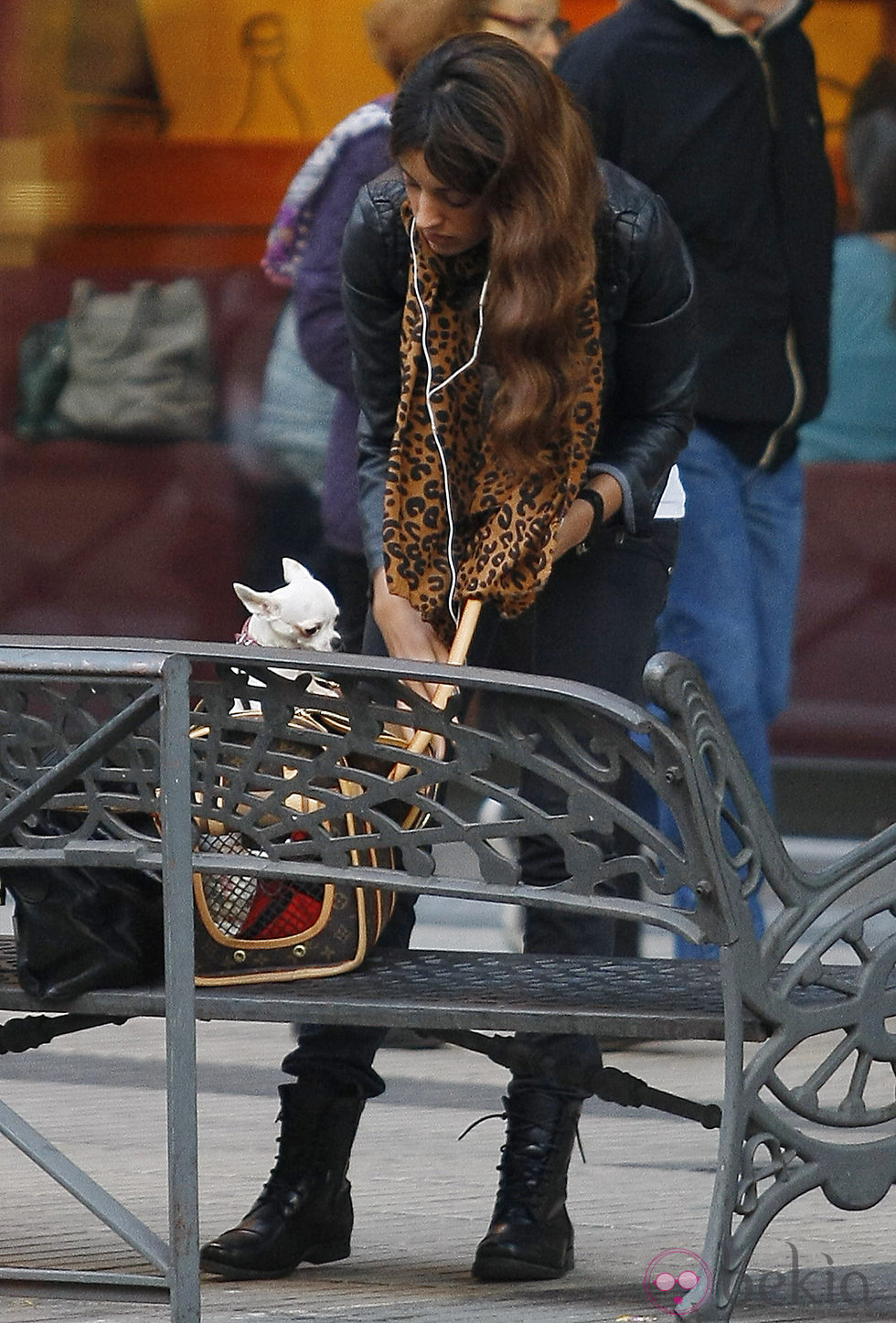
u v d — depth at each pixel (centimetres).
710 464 2150
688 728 1119
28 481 2988
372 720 1179
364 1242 1455
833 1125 1191
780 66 2142
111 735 1136
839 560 3052
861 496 3042
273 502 2869
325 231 2150
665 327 1389
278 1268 1362
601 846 1421
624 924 2061
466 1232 1481
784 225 2166
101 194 2856
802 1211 1529
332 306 2139
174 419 2909
